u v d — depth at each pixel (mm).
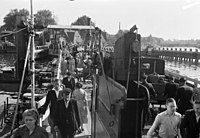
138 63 4809
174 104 4883
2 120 8664
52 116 6438
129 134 4730
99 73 6727
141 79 8164
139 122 4812
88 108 10844
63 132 6258
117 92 4598
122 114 4730
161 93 9445
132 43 4719
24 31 8742
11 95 10008
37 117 4012
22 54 9039
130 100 4746
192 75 26984
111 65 6051
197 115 4855
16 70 9547
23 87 9695
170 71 14992
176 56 44875
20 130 4055
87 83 16906
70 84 9969
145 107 4809
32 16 7859
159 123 5023
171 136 4984
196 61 39094
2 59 32094
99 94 6621
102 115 5988
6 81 10180
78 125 6453
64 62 17734
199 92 7328
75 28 13805
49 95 6672
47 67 15375
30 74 7750
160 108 9289
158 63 12367
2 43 38562
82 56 23094
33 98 7660
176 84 8320
